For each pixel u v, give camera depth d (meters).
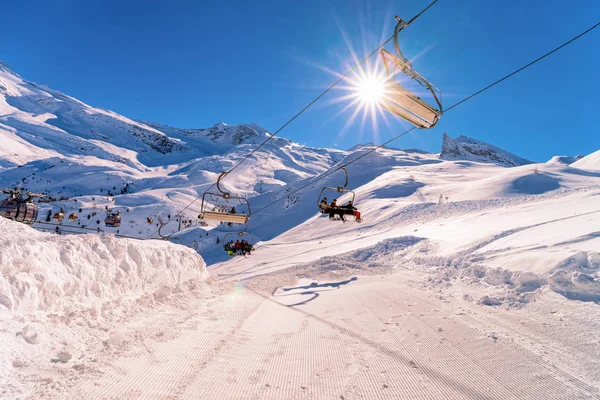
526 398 4.27
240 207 142.38
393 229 53.56
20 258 5.84
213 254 79.94
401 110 5.55
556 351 5.50
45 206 162.88
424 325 7.54
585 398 4.16
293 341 7.12
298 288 16.08
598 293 7.39
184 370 5.31
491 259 13.90
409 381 4.90
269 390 4.82
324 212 12.14
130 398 4.28
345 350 6.40
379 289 13.19
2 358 4.34
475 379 4.82
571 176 74.56
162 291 9.38
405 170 140.75
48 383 4.28
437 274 14.48
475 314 8.09
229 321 8.57
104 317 6.77
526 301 8.45
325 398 4.57
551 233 15.38
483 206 55.62
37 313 5.59
